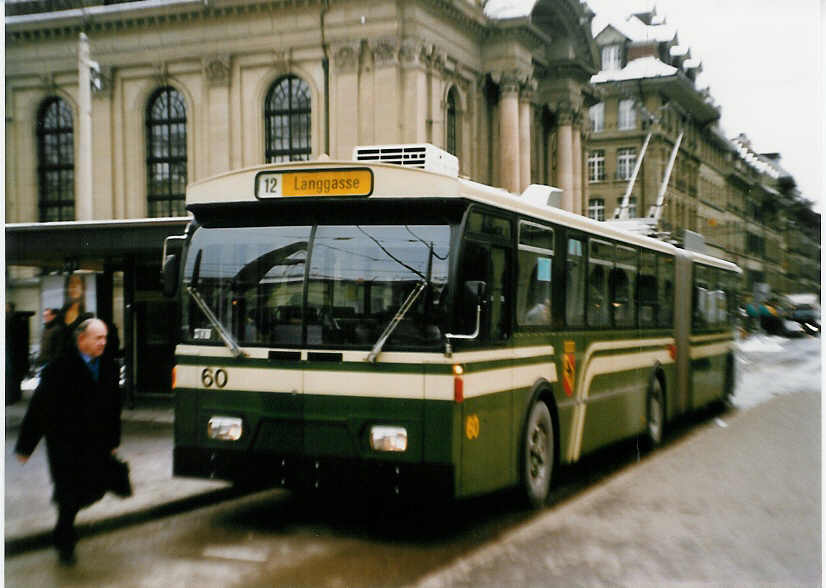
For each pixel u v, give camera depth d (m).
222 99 43.62
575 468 11.81
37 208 46.62
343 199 7.80
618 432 11.77
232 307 8.05
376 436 7.48
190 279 8.22
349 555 7.32
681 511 9.16
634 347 12.43
